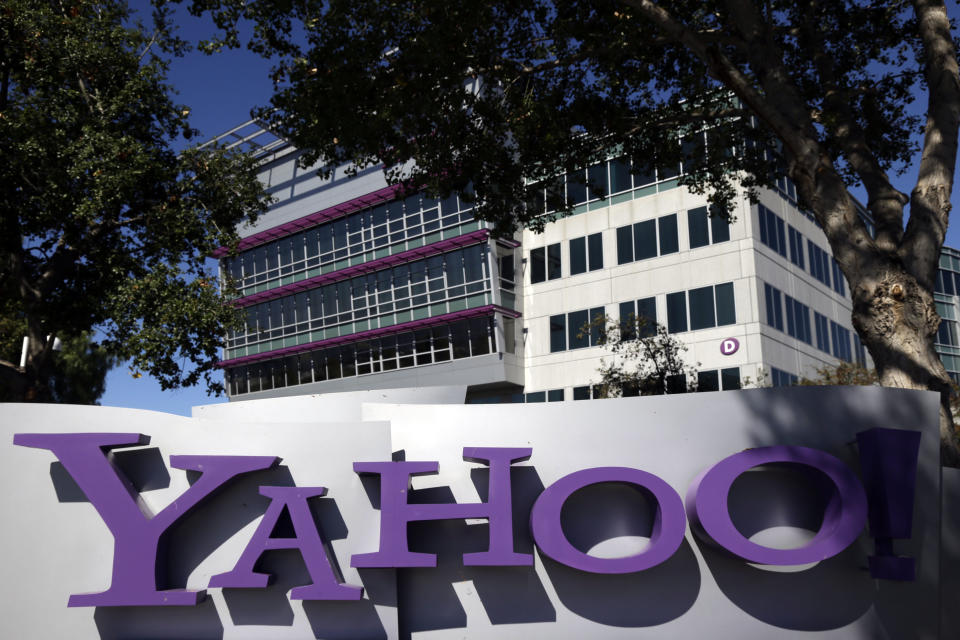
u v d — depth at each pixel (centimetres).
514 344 3506
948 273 5303
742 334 2902
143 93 1859
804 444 662
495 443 675
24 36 1738
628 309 3228
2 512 649
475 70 1445
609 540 654
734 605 639
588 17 1495
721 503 624
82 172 1698
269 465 638
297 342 4119
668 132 1670
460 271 3519
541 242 3550
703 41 1165
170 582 633
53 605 635
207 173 1955
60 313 1962
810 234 3500
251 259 4369
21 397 1834
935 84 1084
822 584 641
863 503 617
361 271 3841
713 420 673
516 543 652
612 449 672
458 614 645
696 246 3073
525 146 1557
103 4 1897
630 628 637
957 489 700
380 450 662
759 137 1722
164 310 1711
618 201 3328
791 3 1526
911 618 638
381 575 635
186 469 648
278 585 633
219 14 1371
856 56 1602
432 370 3600
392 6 1329
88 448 634
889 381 952
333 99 1362
